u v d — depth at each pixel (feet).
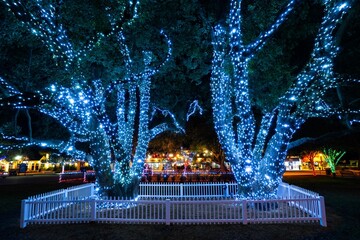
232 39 40.88
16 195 68.69
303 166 230.27
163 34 45.16
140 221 37.60
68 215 40.14
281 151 45.09
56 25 38.32
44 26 36.35
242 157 44.27
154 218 37.81
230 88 49.78
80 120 47.83
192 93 68.64
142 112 53.98
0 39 44.14
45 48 48.93
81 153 54.13
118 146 48.85
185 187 60.08
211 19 44.98
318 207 36.88
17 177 148.66
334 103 62.18
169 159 178.60
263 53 45.03
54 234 33.71
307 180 105.19
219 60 45.85
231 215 38.24
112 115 65.62
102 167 47.37
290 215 37.14
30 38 44.47
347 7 37.27
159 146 129.39
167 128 60.70
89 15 39.24
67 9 39.06
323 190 71.82
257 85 51.11
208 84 67.05
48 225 37.22
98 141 47.52
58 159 155.84
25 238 32.42
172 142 121.60
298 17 43.19
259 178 44.96
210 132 112.37
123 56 46.19
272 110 49.70
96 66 49.62
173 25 44.19
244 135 43.91
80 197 52.34
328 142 119.03
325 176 130.82
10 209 49.80
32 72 52.16
